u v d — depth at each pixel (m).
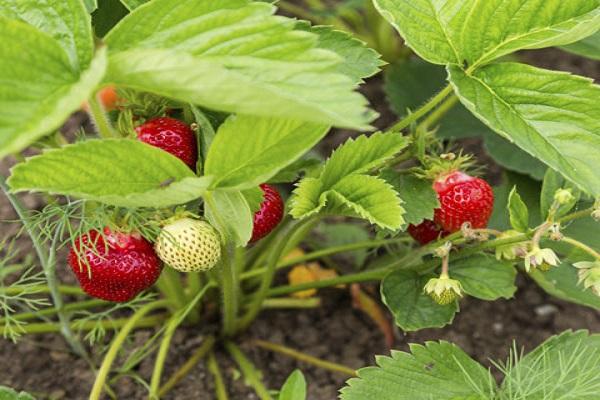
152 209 0.72
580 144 0.69
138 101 0.73
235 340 0.85
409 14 0.70
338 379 0.84
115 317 0.85
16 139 0.61
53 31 0.66
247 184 0.68
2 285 0.77
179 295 0.82
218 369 0.83
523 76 0.70
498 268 0.75
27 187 0.65
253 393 0.83
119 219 0.72
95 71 0.61
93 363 0.83
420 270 0.76
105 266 0.72
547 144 0.69
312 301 0.87
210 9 0.66
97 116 0.71
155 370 0.79
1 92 0.62
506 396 0.73
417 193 0.74
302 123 0.66
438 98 0.74
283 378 0.84
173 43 0.66
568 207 0.73
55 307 0.81
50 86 0.63
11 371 0.83
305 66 0.65
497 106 0.70
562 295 0.77
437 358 0.74
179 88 0.63
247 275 0.83
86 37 0.65
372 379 0.73
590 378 0.73
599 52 0.79
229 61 0.65
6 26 0.63
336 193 0.71
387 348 0.86
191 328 0.85
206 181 0.66
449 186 0.74
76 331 0.84
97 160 0.66
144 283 0.73
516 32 0.70
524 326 0.88
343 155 0.71
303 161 0.77
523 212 0.73
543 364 0.74
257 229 0.73
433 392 0.73
